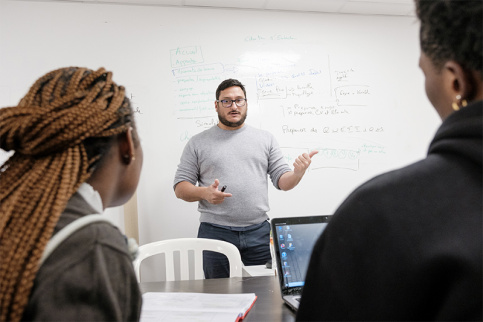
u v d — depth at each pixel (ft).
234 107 7.20
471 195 1.21
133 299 1.61
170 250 5.26
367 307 1.25
